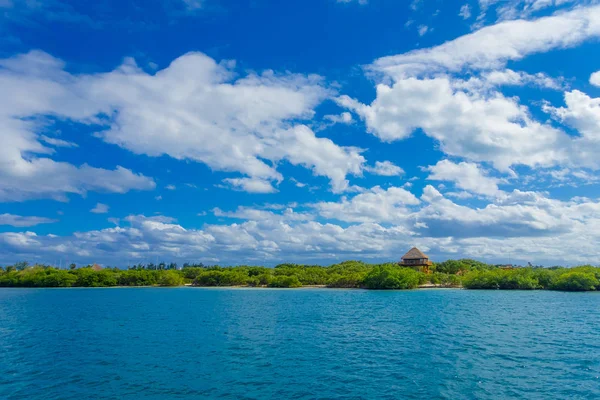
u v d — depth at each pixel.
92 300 109.19
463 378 27.80
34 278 194.38
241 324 57.16
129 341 43.97
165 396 24.98
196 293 142.00
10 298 119.69
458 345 39.50
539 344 39.62
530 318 60.41
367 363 32.62
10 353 38.22
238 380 28.14
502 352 36.06
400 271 153.38
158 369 31.42
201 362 33.66
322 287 167.62
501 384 26.34
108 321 61.66
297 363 32.94
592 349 37.03
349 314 68.81
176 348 39.78
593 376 28.03
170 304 93.56
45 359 35.44
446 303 89.25
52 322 61.00
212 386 26.83
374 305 86.38
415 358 34.12
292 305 88.50
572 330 48.41
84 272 199.50
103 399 24.59
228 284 185.25
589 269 141.62
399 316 65.00
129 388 26.70
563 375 28.34
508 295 115.94
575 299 99.25
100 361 34.38
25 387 27.28
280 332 49.62
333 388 25.95
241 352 37.59
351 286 162.38
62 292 156.25
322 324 56.44
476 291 137.00
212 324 57.38
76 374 30.28
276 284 172.12
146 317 66.69
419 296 114.38
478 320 58.47
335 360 33.84
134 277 196.12
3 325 58.31
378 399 23.72
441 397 23.94
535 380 27.22
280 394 24.95
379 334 47.22
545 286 142.88
